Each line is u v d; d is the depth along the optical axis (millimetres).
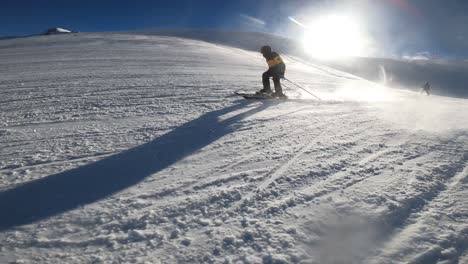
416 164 4363
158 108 7664
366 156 4613
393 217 3023
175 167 4082
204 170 3988
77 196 3270
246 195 3324
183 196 3289
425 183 3752
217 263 2299
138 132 5664
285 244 2531
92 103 8164
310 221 2871
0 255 2314
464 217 3082
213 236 2604
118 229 2680
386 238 2727
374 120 7027
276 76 9305
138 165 4141
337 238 2672
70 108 7613
